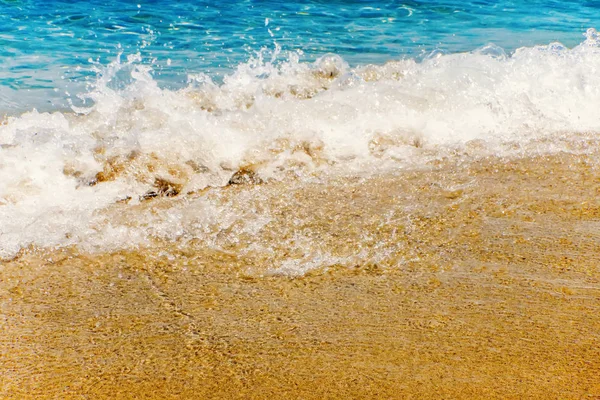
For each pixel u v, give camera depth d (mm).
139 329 2162
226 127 3713
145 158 3381
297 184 3229
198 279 2465
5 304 2297
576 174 3334
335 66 4844
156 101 4113
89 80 5090
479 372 1934
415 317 2205
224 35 6457
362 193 3125
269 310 2260
